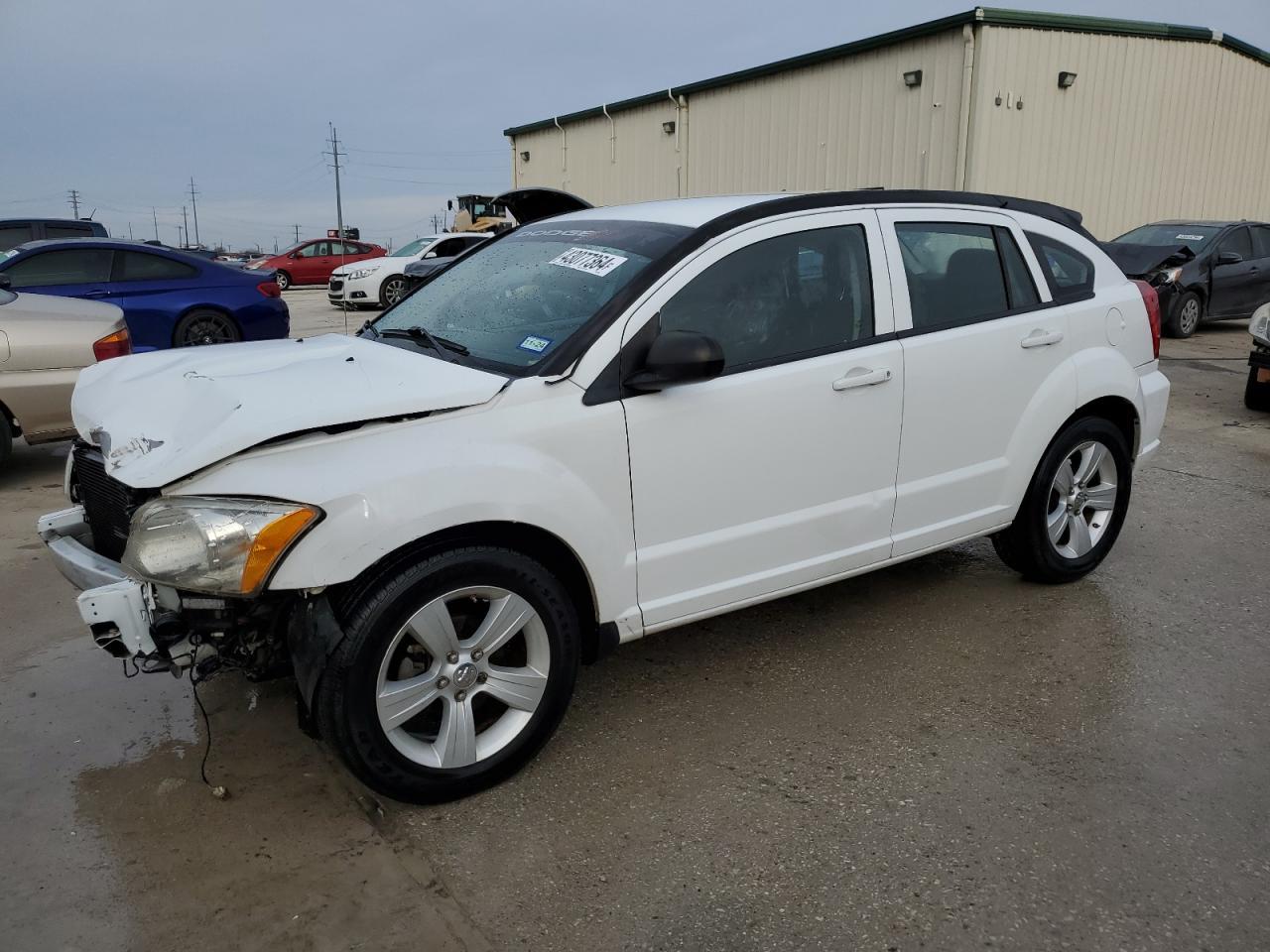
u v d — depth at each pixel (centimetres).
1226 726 328
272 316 1054
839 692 353
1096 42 1539
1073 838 269
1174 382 980
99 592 262
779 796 290
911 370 361
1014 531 428
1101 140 1599
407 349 331
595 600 301
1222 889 248
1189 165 1745
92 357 626
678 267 313
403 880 254
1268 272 1340
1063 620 414
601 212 388
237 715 340
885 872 256
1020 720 332
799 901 245
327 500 250
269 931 235
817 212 349
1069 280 428
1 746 318
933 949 229
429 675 275
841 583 459
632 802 288
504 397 281
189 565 248
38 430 616
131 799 289
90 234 1526
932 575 468
